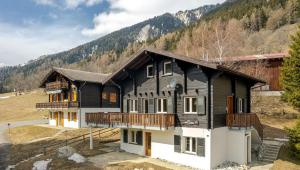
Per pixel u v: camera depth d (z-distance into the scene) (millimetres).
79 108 46406
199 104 23812
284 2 117062
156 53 25656
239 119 24344
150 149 27484
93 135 37625
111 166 23844
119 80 30938
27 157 31828
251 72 44125
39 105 54906
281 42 83500
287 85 25125
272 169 22016
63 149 29375
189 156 24203
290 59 25234
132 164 24266
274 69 43562
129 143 29234
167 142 25938
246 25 106750
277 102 40375
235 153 24453
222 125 24609
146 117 25812
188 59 23312
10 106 85188
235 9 126812
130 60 27641
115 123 28484
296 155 23062
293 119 35250
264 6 120125
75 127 47312
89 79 47656
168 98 26078
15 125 56344
